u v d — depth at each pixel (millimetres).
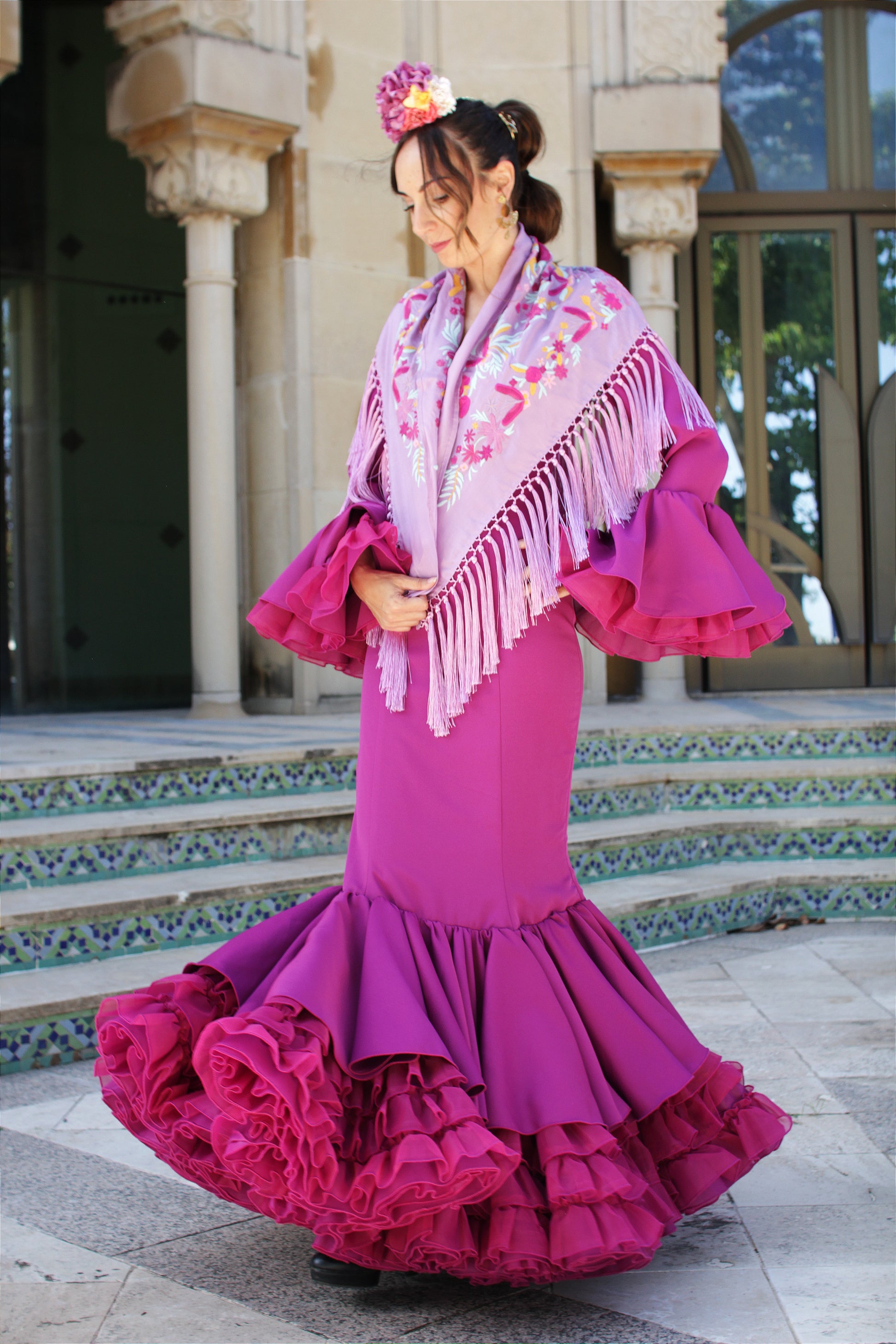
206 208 6664
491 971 1890
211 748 4785
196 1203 2236
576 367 1963
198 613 6828
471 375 1992
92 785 4148
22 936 3416
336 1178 1652
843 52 8219
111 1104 1953
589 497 1954
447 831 1944
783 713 6273
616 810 5184
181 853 4055
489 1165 1641
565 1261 1722
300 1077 1616
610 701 7660
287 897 3934
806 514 8203
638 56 7336
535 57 7367
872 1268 1913
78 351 8117
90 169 8172
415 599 1937
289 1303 1833
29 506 7969
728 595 1847
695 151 7340
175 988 1894
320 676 7078
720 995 3689
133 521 8273
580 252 7402
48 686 7977
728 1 8125
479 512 1958
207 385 6762
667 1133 1972
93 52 8180
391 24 7266
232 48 6508
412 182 1975
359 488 2135
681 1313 1776
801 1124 2584
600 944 2031
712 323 8141
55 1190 2303
